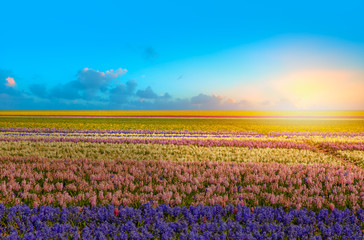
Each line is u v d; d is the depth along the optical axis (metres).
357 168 13.85
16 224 6.71
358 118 83.75
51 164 13.33
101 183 9.77
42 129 35.28
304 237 6.25
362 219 7.25
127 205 7.99
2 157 14.09
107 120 60.94
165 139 23.75
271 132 36.66
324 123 58.19
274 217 7.37
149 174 11.55
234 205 8.20
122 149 18.92
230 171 12.11
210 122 57.91
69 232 6.23
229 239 6.20
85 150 17.83
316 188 9.83
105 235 6.20
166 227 6.34
